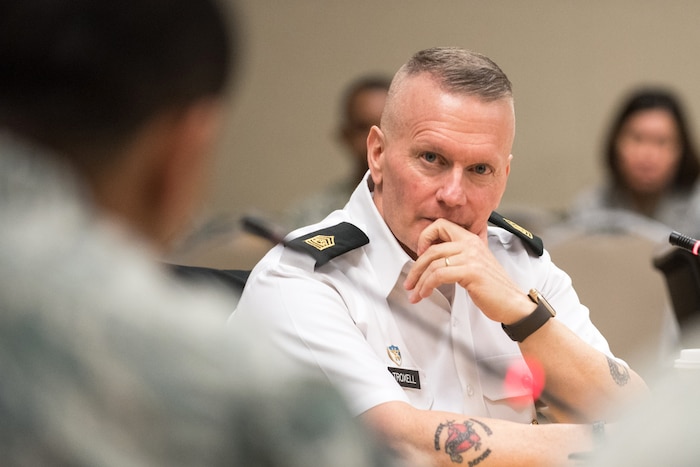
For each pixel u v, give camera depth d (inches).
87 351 58.6
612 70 486.9
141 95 63.1
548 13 486.6
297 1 479.8
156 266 66.7
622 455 61.2
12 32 61.9
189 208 68.2
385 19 483.2
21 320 58.8
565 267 224.5
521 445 132.2
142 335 59.6
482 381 154.9
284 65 481.1
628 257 224.1
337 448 59.5
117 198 64.8
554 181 486.9
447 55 148.1
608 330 222.2
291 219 330.3
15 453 57.2
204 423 58.2
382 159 154.0
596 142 486.3
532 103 487.2
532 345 145.9
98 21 62.3
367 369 143.3
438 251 145.5
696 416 60.1
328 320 147.6
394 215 151.6
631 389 147.0
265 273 153.6
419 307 153.5
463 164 146.2
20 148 62.7
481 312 157.8
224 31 66.0
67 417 57.4
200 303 63.6
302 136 481.4
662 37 486.6
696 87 486.9
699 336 113.5
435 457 134.0
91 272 60.9
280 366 61.6
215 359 59.8
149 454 57.5
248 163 479.8
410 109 147.4
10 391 57.7
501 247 169.5
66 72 62.0
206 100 65.9
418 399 151.0
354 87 336.5
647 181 340.2
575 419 148.4
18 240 60.9
